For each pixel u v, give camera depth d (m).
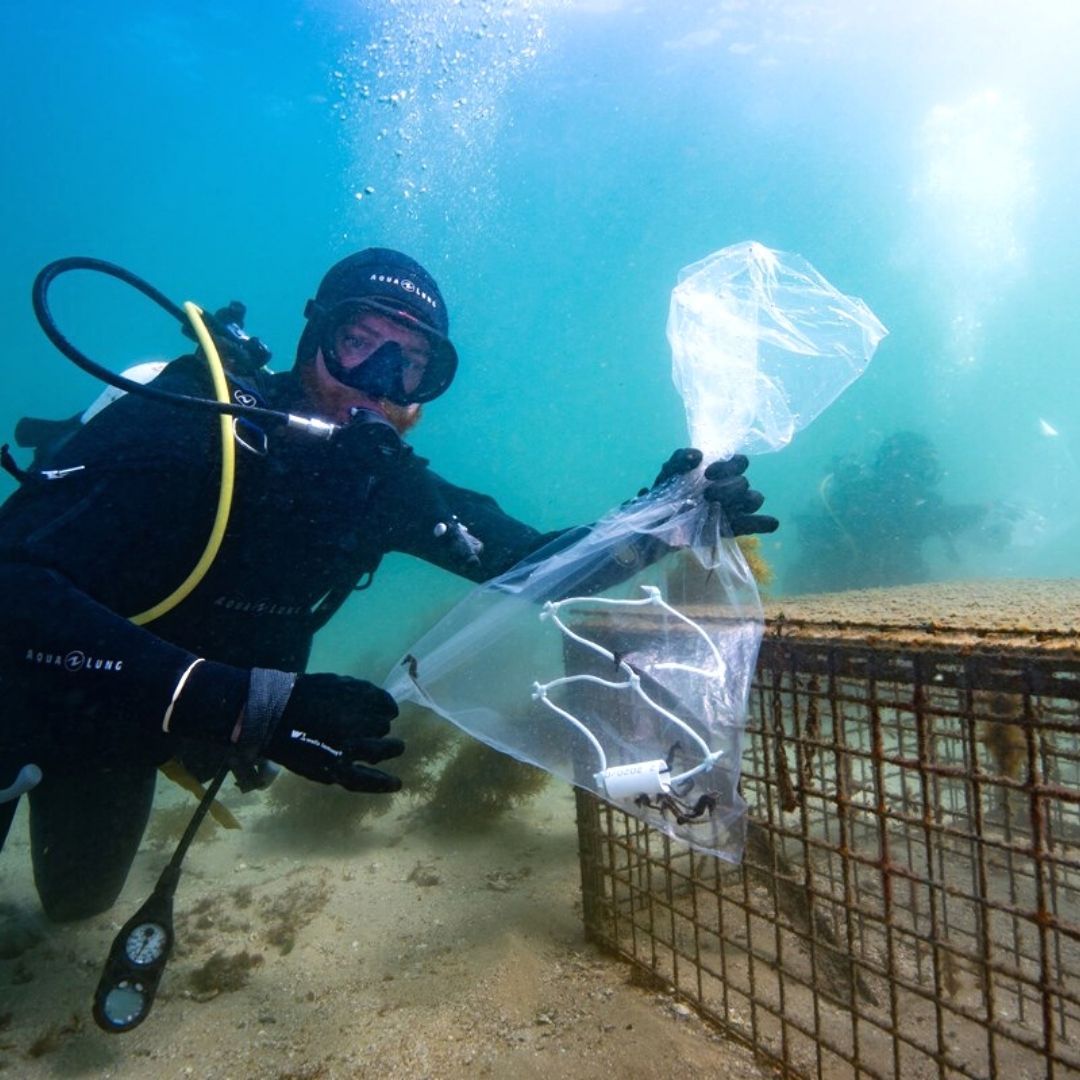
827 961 1.66
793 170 32.84
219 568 1.83
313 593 2.04
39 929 2.51
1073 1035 1.46
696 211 36.34
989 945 0.99
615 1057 1.46
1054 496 18.75
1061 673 0.92
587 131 27.62
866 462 10.41
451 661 1.40
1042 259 32.69
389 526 2.21
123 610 1.69
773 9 20.97
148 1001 1.66
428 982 1.86
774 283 1.60
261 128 27.98
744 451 1.58
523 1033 1.58
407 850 2.98
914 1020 1.54
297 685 1.25
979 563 11.08
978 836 0.98
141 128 28.12
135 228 38.44
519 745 1.31
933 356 35.38
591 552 1.57
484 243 37.84
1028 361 33.91
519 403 58.09
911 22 22.25
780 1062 1.36
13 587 1.32
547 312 47.34
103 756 1.92
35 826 2.46
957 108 28.19
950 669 0.98
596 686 1.34
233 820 2.15
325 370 2.06
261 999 1.89
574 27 19.75
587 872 1.92
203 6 19.88
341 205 34.28
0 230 37.44
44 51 22.56
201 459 1.69
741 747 1.21
